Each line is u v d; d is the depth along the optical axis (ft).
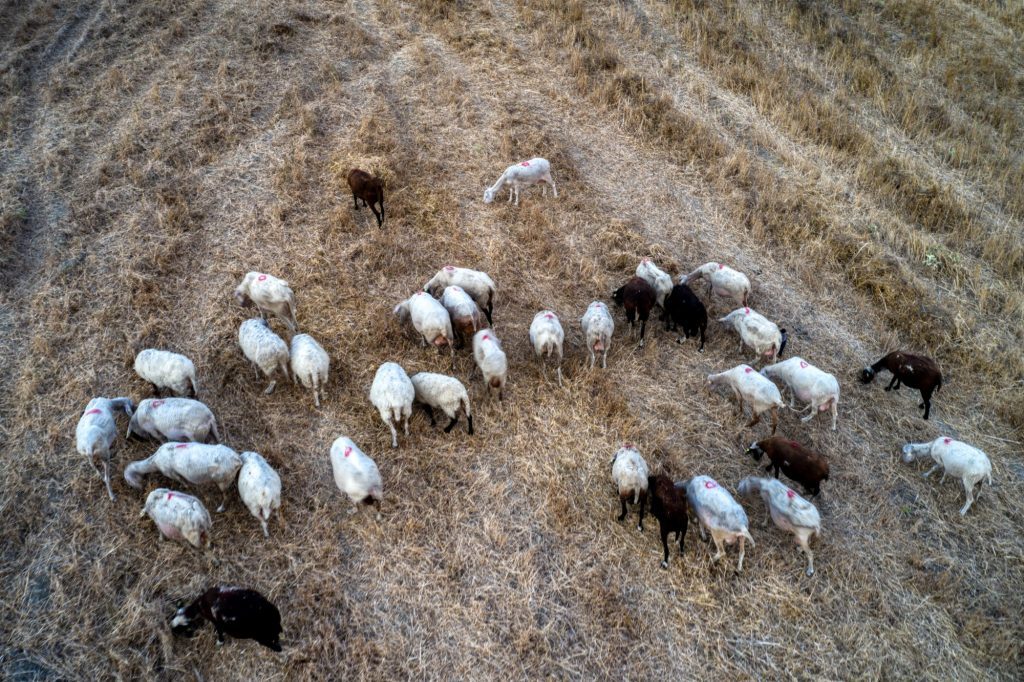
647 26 68.69
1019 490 34.01
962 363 40.73
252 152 49.80
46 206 44.68
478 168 50.67
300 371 33.30
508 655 26.27
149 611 26.40
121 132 50.52
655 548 29.99
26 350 36.06
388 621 26.99
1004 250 49.21
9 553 27.96
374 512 30.50
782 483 32.71
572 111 57.31
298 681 25.11
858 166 55.01
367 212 46.06
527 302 41.47
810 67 66.85
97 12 63.21
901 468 34.50
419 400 33.94
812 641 27.35
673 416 35.88
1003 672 27.09
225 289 40.29
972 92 66.59
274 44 60.03
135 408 32.83
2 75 54.85
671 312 39.93
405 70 59.06
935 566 30.45
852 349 40.91
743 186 52.11
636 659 26.45
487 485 31.89
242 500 29.48
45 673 24.67
